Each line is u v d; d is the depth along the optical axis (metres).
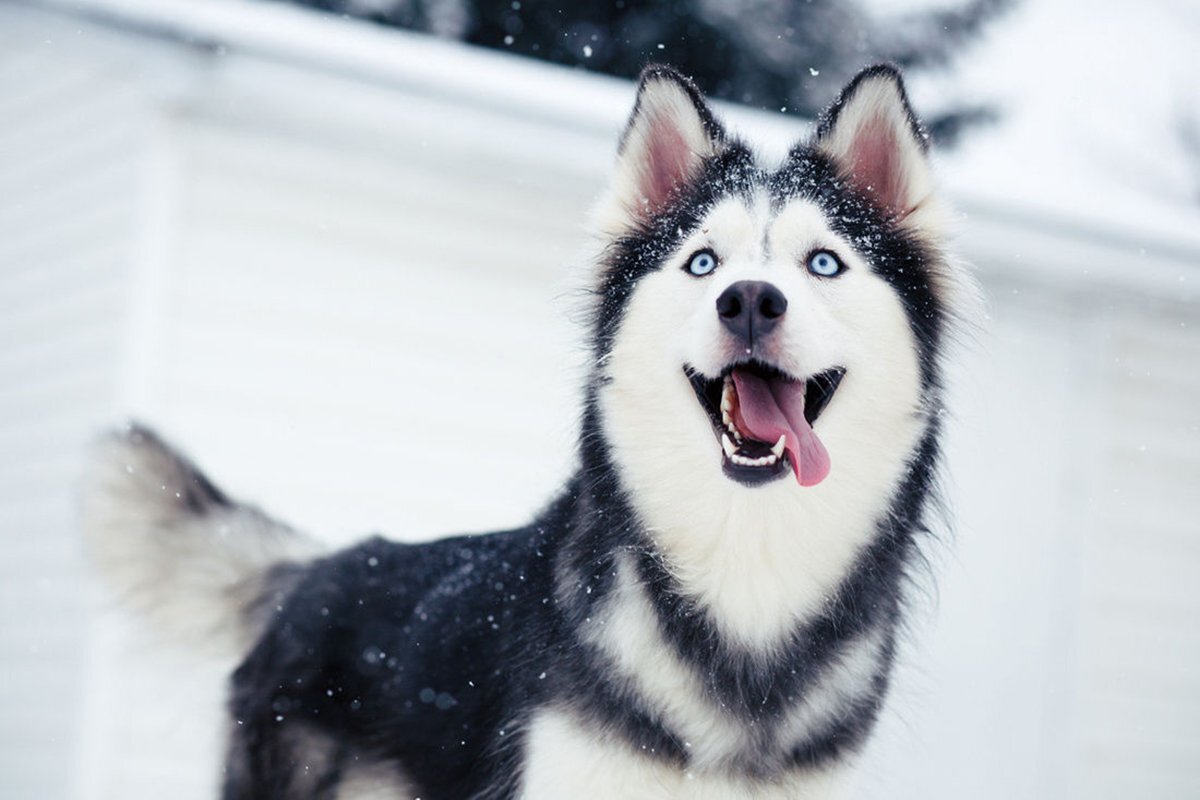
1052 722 8.24
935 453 3.35
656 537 3.16
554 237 7.22
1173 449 8.66
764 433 2.92
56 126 7.96
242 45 6.20
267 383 6.65
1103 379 8.45
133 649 4.43
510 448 7.09
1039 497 8.34
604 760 3.02
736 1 13.23
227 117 6.61
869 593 3.21
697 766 3.04
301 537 4.33
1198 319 8.68
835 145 3.42
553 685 3.11
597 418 3.28
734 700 3.07
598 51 13.17
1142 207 8.62
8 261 8.59
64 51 6.95
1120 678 8.36
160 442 4.43
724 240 3.14
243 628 4.24
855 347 3.09
